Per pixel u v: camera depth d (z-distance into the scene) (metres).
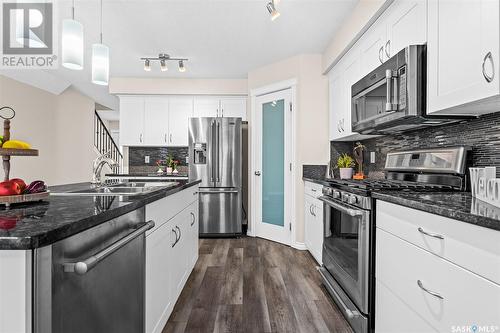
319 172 3.72
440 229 1.11
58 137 5.32
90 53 3.87
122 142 5.01
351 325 1.90
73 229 0.87
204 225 4.38
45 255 0.76
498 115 1.57
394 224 1.48
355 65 2.77
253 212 4.41
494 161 1.59
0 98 4.20
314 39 3.37
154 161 5.39
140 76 4.89
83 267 0.84
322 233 2.85
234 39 3.41
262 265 3.11
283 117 4.01
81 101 5.95
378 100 2.11
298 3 2.63
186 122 5.05
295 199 3.78
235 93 4.97
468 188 1.72
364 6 2.41
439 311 1.11
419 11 1.74
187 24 3.06
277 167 4.09
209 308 2.17
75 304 0.90
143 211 1.48
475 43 1.29
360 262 1.78
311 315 2.07
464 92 1.36
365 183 2.19
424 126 2.16
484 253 0.90
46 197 1.37
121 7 2.73
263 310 2.14
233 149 4.43
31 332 0.73
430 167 1.97
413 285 1.30
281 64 4.05
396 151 2.47
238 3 2.65
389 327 1.53
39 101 4.87
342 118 3.14
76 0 2.59
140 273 1.43
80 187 2.07
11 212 1.04
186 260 2.51
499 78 1.17
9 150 1.27
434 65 1.60
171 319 2.01
